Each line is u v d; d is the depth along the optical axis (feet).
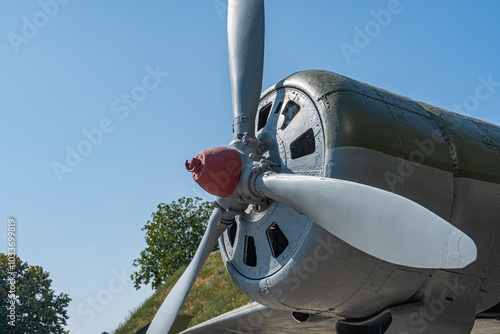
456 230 10.31
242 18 16.31
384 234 11.23
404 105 14.49
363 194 11.68
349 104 13.17
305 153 14.26
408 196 13.16
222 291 54.03
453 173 14.17
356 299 13.46
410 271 13.37
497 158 15.11
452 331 13.82
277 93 15.26
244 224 15.21
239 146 14.69
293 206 12.83
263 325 19.53
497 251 14.40
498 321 17.38
